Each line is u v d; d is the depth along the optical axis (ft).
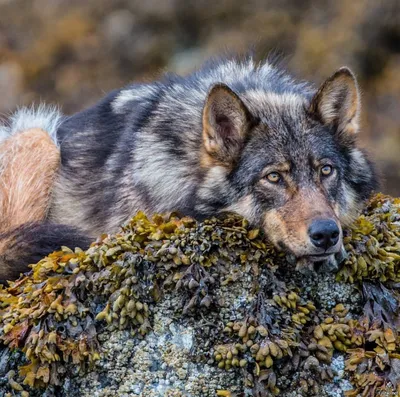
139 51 89.45
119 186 38.37
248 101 34.91
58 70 88.12
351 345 30.07
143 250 30.76
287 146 33.14
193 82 38.60
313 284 31.45
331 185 33.19
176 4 91.35
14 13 93.50
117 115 42.19
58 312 29.96
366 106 81.30
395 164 73.97
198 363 29.68
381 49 85.46
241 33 88.79
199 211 34.30
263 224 32.53
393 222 34.40
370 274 31.53
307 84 40.09
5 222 41.37
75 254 31.63
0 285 32.86
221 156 33.88
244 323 29.53
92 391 29.73
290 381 29.45
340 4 88.79
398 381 28.99
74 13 92.79
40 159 42.16
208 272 30.58
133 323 30.04
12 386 29.68
